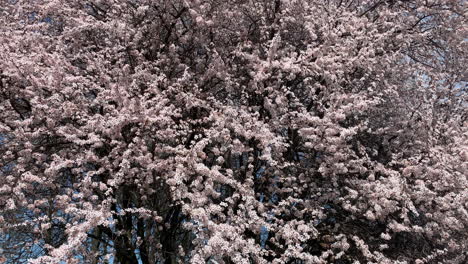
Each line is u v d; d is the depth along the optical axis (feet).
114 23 26.55
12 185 20.59
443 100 32.53
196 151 21.83
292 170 28.07
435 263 26.73
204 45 29.50
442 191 26.55
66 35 26.89
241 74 31.12
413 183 26.68
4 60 22.40
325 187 27.30
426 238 27.27
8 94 23.47
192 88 27.22
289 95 30.30
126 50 28.58
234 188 24.17
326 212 27.55
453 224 24.36
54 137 24.27
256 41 33.09
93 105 24.40
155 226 26.94
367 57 28.43
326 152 25.50
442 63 35.88
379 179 25.73
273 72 28.91
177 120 26.94
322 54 27.78
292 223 23.62
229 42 33.55
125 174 22.59
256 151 26.63
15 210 22.39
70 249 17.19
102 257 22.75
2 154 22.40
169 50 29.66
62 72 24.12
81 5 32.45
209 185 20.83
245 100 27.17
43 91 24.36
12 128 23.54
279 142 24.21
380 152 31.37
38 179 20.33
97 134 23.67
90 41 29.91
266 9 33.09
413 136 30.35
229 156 27.94
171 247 29.53
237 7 32.76
